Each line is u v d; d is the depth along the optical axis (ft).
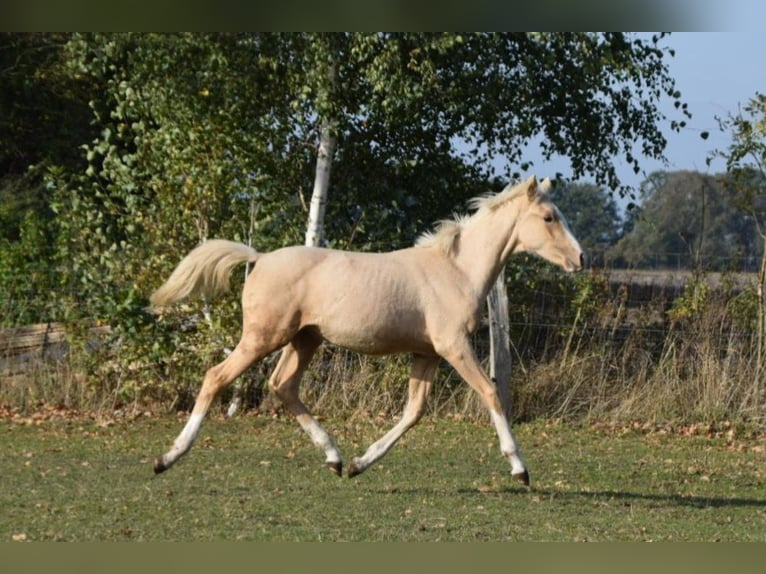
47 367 52.08
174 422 48.98
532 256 55.21
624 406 51.42
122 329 51.31
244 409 51.85
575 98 55.47
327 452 34.37
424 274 32.96
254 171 52.60
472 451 43.50
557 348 54.08
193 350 51.49
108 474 35.47
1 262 58.49
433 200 57.11
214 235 52.85
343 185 56.34
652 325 54.39
